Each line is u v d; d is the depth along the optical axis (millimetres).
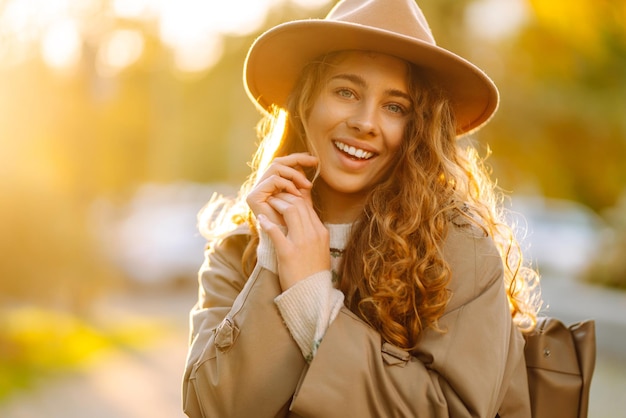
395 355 2107
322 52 2430
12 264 10250
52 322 10586
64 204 10828
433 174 2348
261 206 2285
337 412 2055
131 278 16641
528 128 15750
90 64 11609
